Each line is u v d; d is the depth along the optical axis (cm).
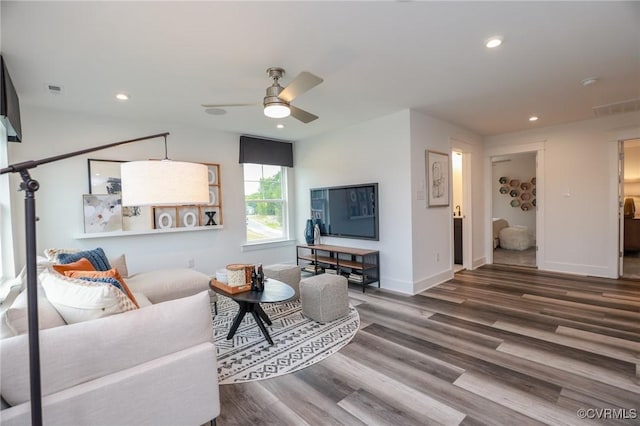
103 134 389
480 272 515
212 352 158
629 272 490
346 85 313
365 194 452
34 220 105
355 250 451
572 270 490
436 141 447
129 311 149
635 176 676
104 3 175
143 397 137
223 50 235
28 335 114
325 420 176
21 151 339
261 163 532
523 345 257
